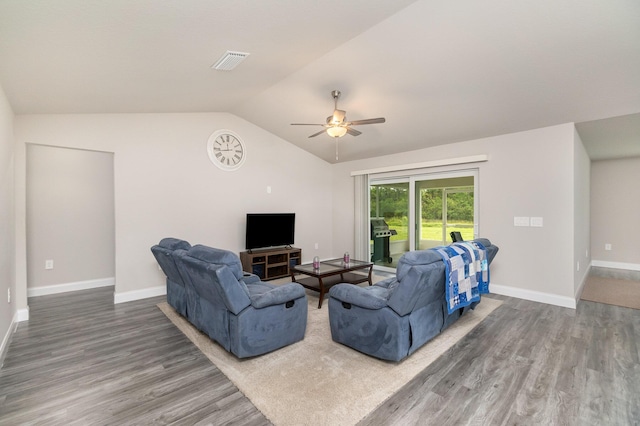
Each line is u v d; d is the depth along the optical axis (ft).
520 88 10.93
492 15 8.14
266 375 7.49
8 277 9.62
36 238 14.60
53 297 14.19
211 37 7.74
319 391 6.82
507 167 14.21
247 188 17.69
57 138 12.01
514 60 9.63
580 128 13.11
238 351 7.96
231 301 7.78
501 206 14.40
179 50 8.12
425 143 16.57
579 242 14.17
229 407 6.29
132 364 8.04
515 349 8.80
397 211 19.11
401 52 10.14
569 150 12.56
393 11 8.36
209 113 16.11
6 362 8.16
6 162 9.39
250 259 16.37
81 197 15.71
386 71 11.29
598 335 9.70
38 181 14.64
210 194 16.17
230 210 16.96
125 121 13.61
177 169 15.06
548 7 7.63
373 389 6.89
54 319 11.32
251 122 17.70
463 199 15.99
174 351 8.77
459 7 8.05
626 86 9.89
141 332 10.12
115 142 13.37
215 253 8.12
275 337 8.62
